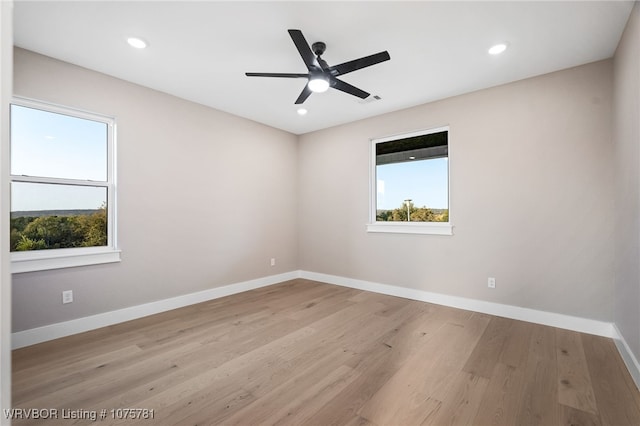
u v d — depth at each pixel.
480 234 3.37
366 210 4.34
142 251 3.26
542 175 3.00
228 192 4.10
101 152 3.05
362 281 4.38
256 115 4.21
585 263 2.79
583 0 2.00
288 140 5.01
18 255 2.59
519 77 3.07
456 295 3.54
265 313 3.36
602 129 2.71
